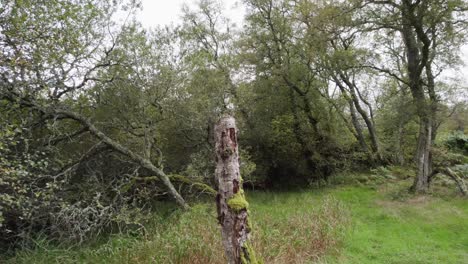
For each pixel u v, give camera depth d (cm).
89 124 941
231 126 393
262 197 1509
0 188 759
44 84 790
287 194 1577
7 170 608
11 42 706
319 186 1728
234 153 390
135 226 933
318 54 1580
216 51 1788
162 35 1045
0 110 760
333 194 1484
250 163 1366
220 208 386
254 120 1680
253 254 379
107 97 1011
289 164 1812
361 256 784
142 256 705
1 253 817
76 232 847
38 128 917
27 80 776
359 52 1459
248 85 1606
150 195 1112
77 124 1033
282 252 713
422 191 1345
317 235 820
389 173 1670
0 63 682
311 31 1572
